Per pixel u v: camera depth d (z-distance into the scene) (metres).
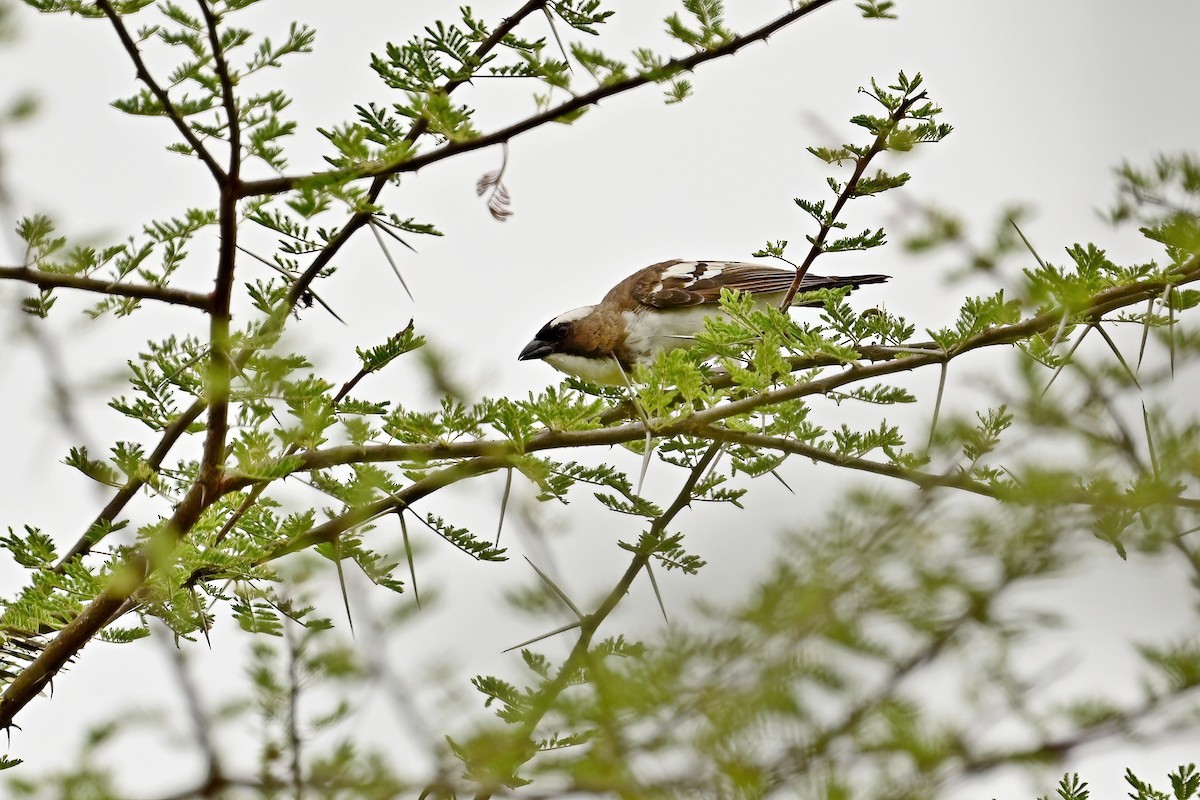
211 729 4.32
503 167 5.95
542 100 6.10
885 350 7.67
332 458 6.48
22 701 6.39
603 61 5.91
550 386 6.68
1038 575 2.91
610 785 2.96
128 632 7.17
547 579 3.73
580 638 3.66
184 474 7.40
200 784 4.09
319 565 6.61
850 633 2.87
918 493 3.03
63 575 7.08
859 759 2.85
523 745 3.52
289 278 6.69
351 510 6.58
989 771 2.86
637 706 2.96
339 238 6.54
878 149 7.99
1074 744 2.89
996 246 5.52
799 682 2.87
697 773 2.90
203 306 6.05
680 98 6.16
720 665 2.91
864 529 2.97
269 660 4.66
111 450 7.34
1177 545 3.08
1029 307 5.62
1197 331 3.88
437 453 6.47
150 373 7.36
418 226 6.00
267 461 6.53
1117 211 5.14
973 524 2.97
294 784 3.95
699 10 5.99
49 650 6.50
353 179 5.76
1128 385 3.63
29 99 6.37
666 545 6.75
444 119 5.83
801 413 7.35
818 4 6.01
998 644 2.91
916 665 2.88
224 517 7.66
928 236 5.52
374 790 3.70
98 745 4.29
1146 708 2.92
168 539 6.38
